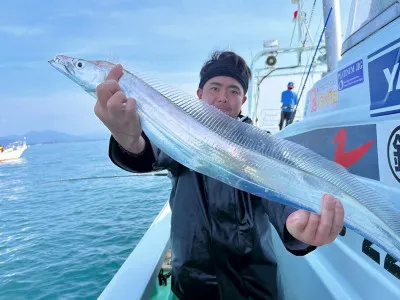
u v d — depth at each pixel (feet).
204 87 6.68
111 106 4.43
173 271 5.88
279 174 4.85
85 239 27.66
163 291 8.16
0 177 75.25
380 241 4.64
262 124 29.43
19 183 63.05
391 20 5.51
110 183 56.08
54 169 84.89
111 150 5.40
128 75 5.25
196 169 5.02
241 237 5.44
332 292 5.95
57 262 23.08
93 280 20.25
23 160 127.85
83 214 36.17
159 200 41.29
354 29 7.25
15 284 20.12
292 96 27.45
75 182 59.31
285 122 27.66
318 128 8.44
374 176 5.78
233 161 4.93
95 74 5.55
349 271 6.06
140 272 7.21
